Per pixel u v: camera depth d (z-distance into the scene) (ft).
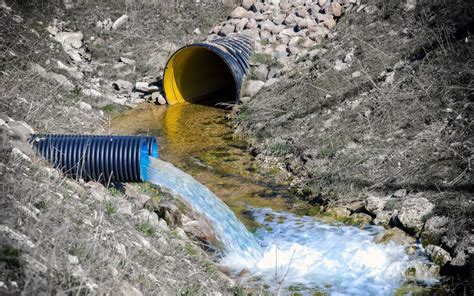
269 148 46.39
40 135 35.24
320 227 36.88
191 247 32.27
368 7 60.90
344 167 41.45
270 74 57.21
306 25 61.93
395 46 53.31
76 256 23.39
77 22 67.10
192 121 54.29
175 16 70.13
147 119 54.70
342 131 45.24
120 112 56.08
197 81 61.57
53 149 34.01
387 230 35.27
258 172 44.32
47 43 60.85
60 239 23.63
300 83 53.93
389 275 32.07
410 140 41.91
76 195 30.32
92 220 27.84
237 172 44.34
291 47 59.62
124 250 26.45
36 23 63.67
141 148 34.88
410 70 48.60
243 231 36.29
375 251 33.65
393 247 33.83
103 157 34.27
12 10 62.75
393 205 36.86
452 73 45.91
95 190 32.81
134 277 24.61
